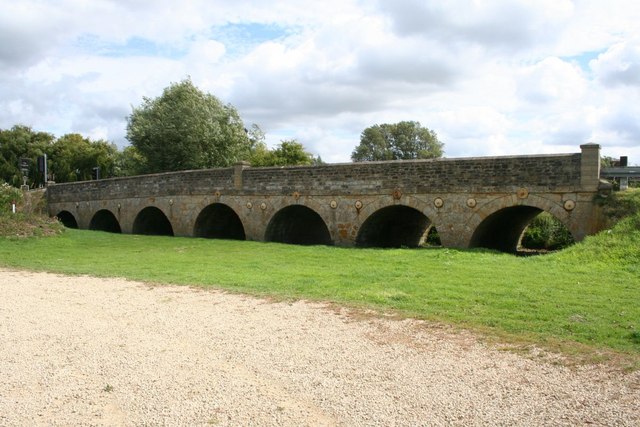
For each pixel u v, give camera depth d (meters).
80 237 31.41
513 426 6.10
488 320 10.48
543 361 8.16
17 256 23.80
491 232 26.78
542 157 22.38
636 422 6.11
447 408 6.60
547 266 17.22
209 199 35.44
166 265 20.41
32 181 83.38
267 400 6.94
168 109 55.06
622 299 11.99
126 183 42.25
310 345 9.27
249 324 10.77
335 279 15.80
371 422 6.26
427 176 25.50
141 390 7.31
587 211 21.34
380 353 8.76
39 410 6.71
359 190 27.91
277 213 31.81
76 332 10.35
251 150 65.69
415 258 20.27
